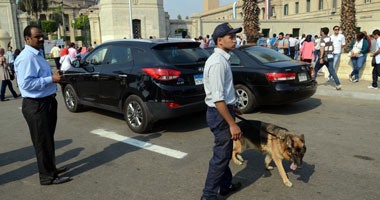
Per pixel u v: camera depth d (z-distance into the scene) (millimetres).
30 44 3574
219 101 2797
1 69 9594
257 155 4621
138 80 5562
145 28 34656
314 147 4871
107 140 5523
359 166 4176
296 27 33594
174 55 5668
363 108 7297
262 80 6566
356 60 10438
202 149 4957
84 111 7660
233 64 7078
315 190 3584
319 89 9172
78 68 6961
